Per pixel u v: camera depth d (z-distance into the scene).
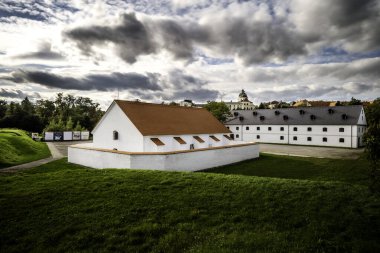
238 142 35.53
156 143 25.36
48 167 24.22
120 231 8.84
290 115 58.66
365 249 7.41
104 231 8.86
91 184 13.54
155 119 28.80
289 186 12.74
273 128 59.22
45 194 12.24
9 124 79.50
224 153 27.00
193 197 11.55
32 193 12.40
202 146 31.22
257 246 7.64
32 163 26.64
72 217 9.94
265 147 49.03
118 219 9.67
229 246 7.69
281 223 9.16
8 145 33.12
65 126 78.56
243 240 7.98
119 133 27.73
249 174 22.78
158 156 20.39
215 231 8.71
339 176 20.45
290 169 24.91
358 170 21.86
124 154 20.30
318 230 8.56
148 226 9.05
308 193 11.77
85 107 116.62
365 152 8.07
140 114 28.12
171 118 31.03
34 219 9.94
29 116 82.75
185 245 8.00
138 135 25.45
